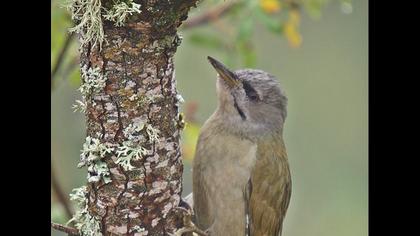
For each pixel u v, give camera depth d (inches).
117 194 343.0
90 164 343.3
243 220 453.1
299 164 713.6
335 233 676.7
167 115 345.7
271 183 459.5
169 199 352.8
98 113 338.3
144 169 343.0
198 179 453.1
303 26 729.6
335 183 705.6
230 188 449.1
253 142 454.9
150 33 332.2
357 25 726.5
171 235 355.3
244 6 490.3
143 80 336.5
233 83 454.0
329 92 730.8
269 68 714.2
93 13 325.7
